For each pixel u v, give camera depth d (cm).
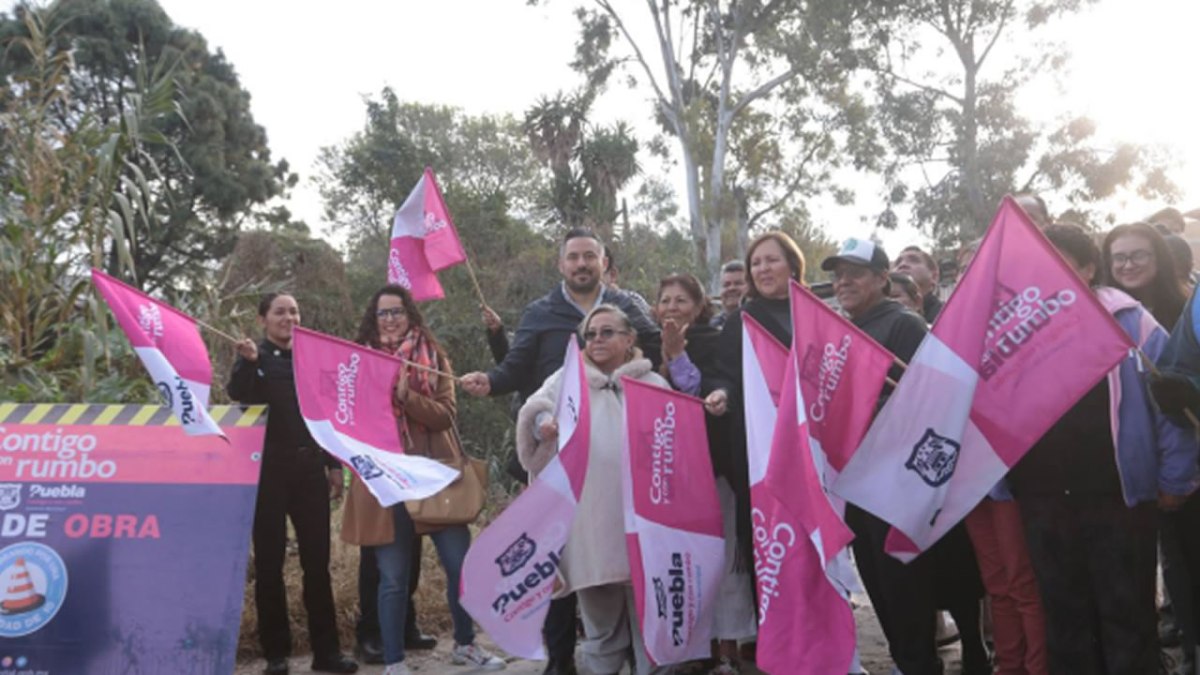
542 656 493
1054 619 447
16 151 719
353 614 750
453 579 641
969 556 546
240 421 541
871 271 528
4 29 1686
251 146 3031
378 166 3516
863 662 632
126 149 736
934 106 2919
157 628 506
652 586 507
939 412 432
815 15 2916
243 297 913
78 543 515
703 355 605
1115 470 437
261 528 632
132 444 533
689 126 3048
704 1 3125
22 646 503
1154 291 506
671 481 522
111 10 2689
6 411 535
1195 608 507
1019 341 427
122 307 514
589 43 3183
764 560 468
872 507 439
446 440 619
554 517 496
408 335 629
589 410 514
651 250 2497
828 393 468
